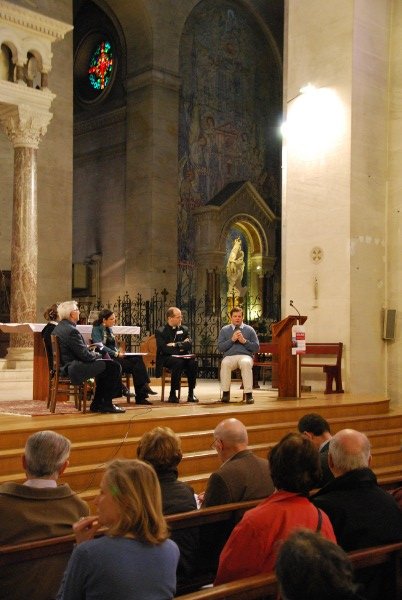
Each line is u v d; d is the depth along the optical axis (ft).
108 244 80.28
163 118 76.64
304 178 42.16
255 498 15.05
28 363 41.57
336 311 40.19
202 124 81.92
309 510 10.92
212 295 79.82
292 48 43.16
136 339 67.87
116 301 78.48
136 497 8.76
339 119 40.63
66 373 26.76
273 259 87.71
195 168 81.15
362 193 40.42
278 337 35.37
